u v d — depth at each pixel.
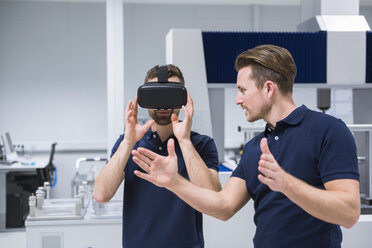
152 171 1.12
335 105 6.82
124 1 6.64
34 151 6.60
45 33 6.58
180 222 1.43
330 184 1.06
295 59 2.77
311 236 1.13
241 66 1.21
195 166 1.32
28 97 6.60
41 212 2.83
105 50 6.70
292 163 1.13
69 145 6.64
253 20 6.90
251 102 1.18
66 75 6.65
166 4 6.77
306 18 3.28
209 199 1.20
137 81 6.77
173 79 1.43
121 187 2.98
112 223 2.75
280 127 1.18
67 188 6.68
